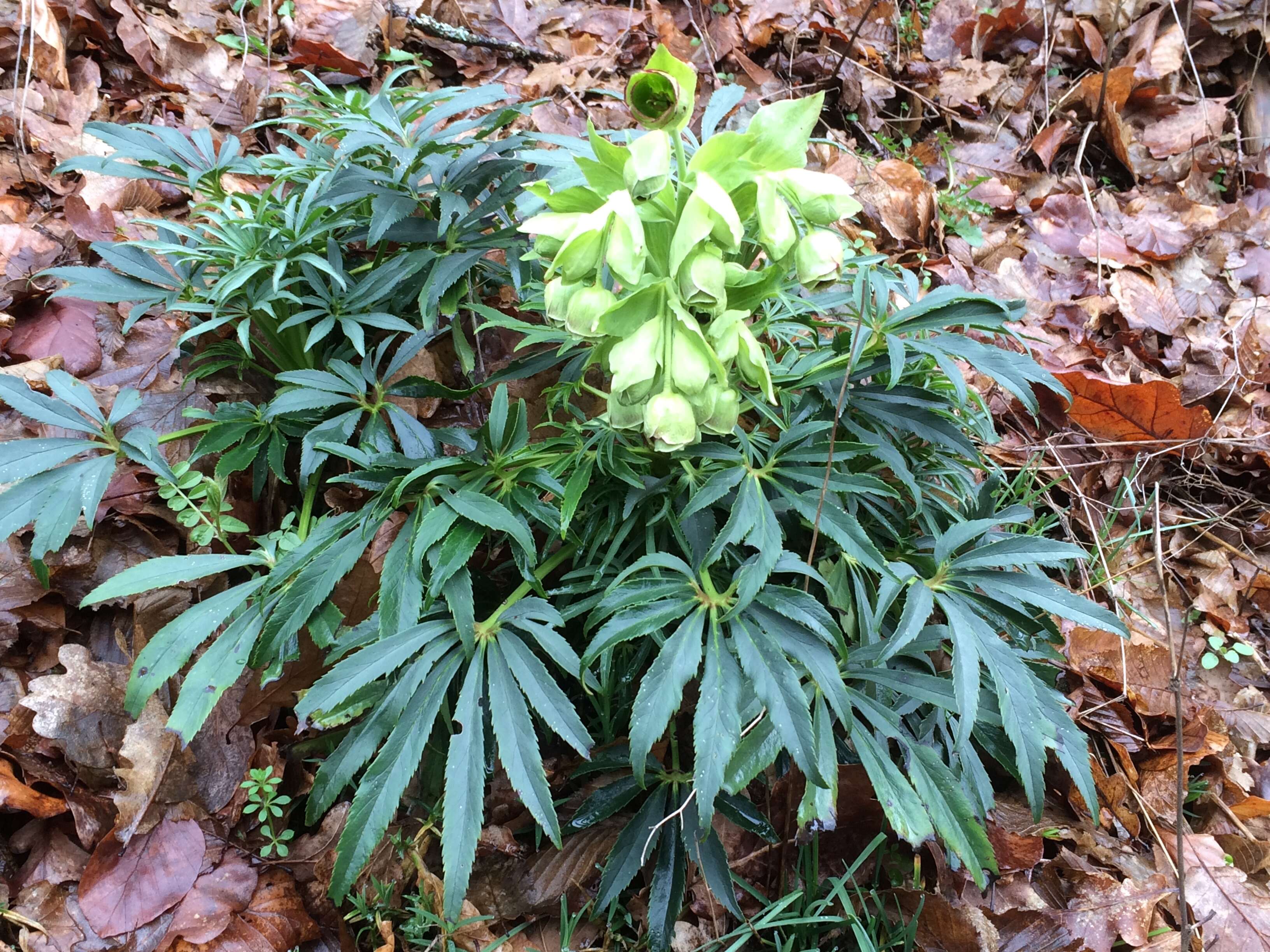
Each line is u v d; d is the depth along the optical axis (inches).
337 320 25.7
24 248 30.4
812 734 19.1
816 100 18.0
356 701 21.2
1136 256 45.7
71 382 22.9
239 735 24.2
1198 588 33.1
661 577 20.8
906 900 23.3
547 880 23.5
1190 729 27.7
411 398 28.5
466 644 20.1
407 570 20.9
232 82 40.1
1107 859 25.5
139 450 23.1
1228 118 55.3
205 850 22.8
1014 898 24.2
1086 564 32.4
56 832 22.6
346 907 23.1
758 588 19.5
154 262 26.4
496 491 22.7
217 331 29.6
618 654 24.3
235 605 21.5
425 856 23.9
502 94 26.5
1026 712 20.3
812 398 23.9
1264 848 26.0
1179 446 34.9
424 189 27.1
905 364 24.4
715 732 19.1
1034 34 57.5
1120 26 58.0
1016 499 33.4
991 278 42.9
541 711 19.9
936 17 58.5
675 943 23.1
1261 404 38.2
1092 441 36.9
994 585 21.1
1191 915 24.8
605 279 19.3
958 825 20.5
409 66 40.1
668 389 18.1
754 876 24.2
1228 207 50.6
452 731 21.1
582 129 42.6
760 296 19.2
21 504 21.4
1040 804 19.9
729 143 17.8
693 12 51.4
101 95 37.5
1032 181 50.1
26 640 24.5
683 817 22.3
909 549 24.4
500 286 31.5
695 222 17.2
